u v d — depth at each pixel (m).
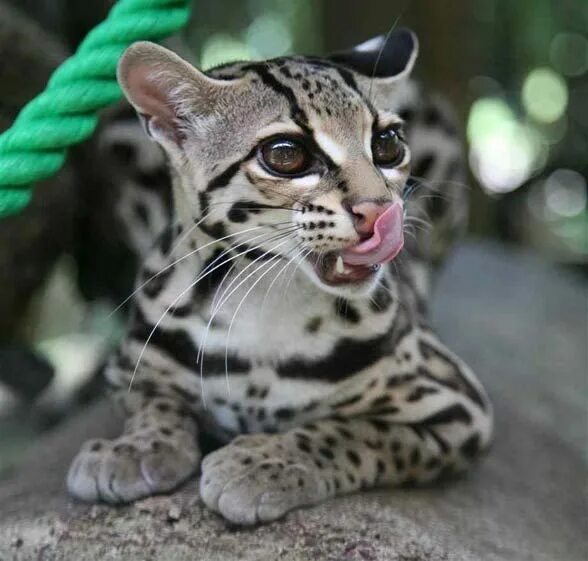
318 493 0.60
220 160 0.60
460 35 1.43
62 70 0.58
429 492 0.67
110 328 1.12
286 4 1.93
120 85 0.59
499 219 2.14
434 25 1.39
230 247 0.61
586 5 2.00
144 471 0.60
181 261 0.64
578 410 0.95
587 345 1.15
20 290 0.94
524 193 2.15
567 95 2.13
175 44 0.94
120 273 1.01
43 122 0.58
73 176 0.94
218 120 0.60
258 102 0.60
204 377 0.64
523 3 1.95
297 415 0.64
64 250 0.98
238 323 0.62
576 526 0.73
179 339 0.64
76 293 1.15
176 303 0.64
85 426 0.75
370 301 0.63
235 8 1.79
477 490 0.70
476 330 1.09
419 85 0.91
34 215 0.90
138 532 0.59
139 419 0.64
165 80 0.61
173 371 0.65
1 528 0.61
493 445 0.81
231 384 0.63
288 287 0.61
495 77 2.10
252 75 0.61
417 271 0.83
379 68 0.64
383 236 0.57
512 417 0.87
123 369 0.67
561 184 2.16
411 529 0.61
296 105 0.59
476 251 1.51
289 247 0.59
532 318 1.19
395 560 0.58
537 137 2.18
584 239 2.12
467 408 0.67
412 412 0.65
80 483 0.61
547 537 0.68
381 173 0.59
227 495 0.58
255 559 0.58
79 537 0.59
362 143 0.59
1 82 0.85
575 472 0.82
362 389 0.63
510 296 1.28
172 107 0.61
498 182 2.18
